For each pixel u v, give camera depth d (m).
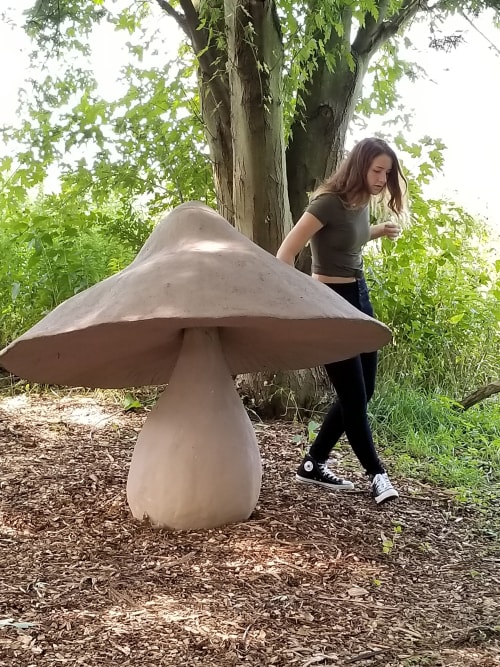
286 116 5.54
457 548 3.32
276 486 3.88
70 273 6.95
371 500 3.82
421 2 5.61
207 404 3.16
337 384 3.71
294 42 5.03
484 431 5.68
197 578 2.72
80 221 7.01
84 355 3.21
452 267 7.39
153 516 3.18
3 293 7.20
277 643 2.30
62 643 2.21
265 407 5.52
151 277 2.78
